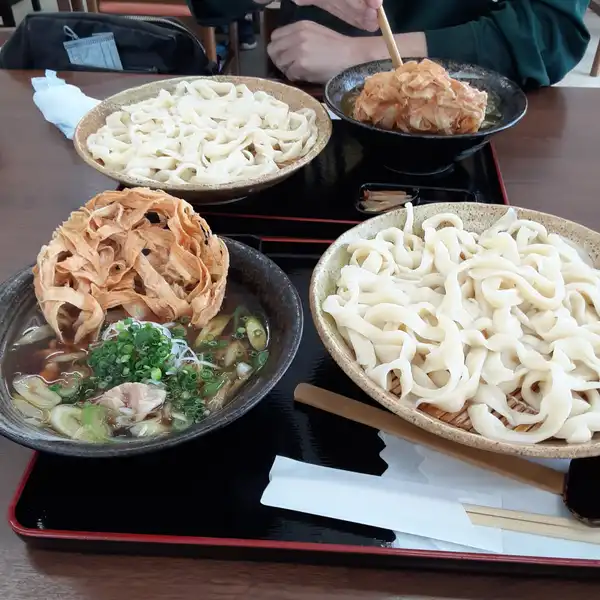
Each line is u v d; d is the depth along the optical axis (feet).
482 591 1.04
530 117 2.49
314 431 1.29
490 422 1.15
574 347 1.27
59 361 1.28
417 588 1.04
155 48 3.03
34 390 1.21
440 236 1.56
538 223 1.60
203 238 1.46
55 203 1.94
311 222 1.90
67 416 1.15
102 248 1.41
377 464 1.23
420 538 1.09
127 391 1.16
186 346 1.31
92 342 1.33
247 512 1.13
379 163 2.18
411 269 1.54
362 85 2.38
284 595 1.03
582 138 2.35
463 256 1.53
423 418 1.11
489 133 1.88
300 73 2.87
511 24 2.74
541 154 2.25
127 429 1.14
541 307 1.38
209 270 1.40
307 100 2.27
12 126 2.38
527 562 1.03
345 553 1.05
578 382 1.22
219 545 1.05
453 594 1.04
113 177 1.76
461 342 1.27
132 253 1.41
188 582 1.04
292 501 1.13
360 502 1.12
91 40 2.96
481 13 3.21
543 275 1.44
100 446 1.01
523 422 1.19
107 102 2.21
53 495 1.15
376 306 1.36
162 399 1.18
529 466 1.20
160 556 1.08
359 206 1.97
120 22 2.98
